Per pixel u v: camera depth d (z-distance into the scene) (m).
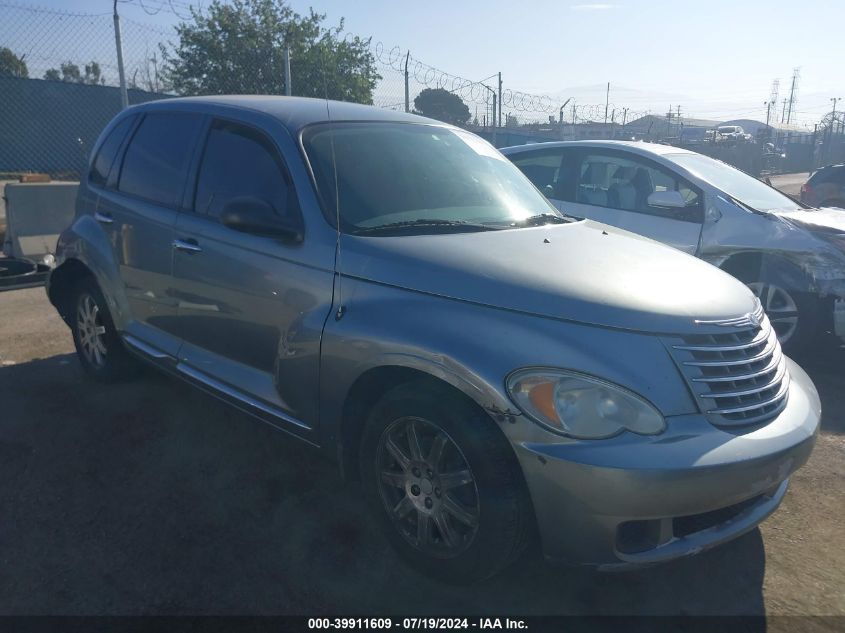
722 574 3.12
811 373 5.77
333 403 3.17
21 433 4.22
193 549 3.16
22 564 3.02
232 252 3.62
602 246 3.43
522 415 2.59
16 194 8.61
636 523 2.70
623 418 2.58
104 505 3.49
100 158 4.86
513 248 3.20
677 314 2.79
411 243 3.17
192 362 3.92
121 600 2.82
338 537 3.29
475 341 2.73
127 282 4.39
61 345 5.84
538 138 21.39
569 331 2.69
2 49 12.48
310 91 16.38
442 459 2.86
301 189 3.46
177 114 4.36
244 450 4.09
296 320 3.29
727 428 2.73
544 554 2.70
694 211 6.21
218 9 16.16
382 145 3.89
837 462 4.18
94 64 12.14
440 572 2.92
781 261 5.81
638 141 7.11
